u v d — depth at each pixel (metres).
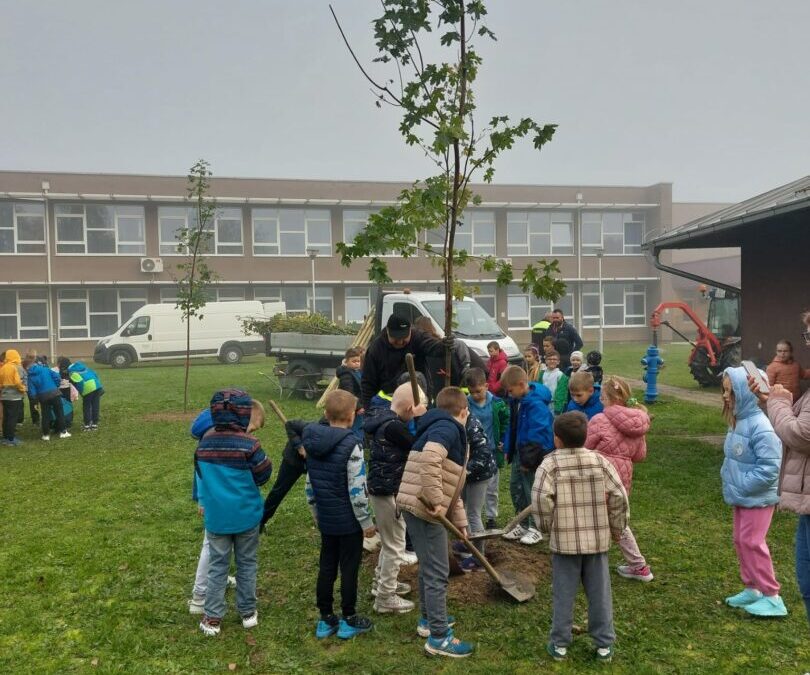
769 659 4.20
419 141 5.30
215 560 4.70
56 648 4.57
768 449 4.66
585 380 6.09
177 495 8.48
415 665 4.21
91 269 34.50
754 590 4.90
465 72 5.21
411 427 5.07
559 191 40.12
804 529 3.96
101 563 6.11
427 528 4.35
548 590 5.27
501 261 5.45
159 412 15.84
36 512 7.89
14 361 13.72
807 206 8.20
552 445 6.05
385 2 5.17
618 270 40.97
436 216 5.28
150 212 35.28
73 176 34.16
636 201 41.03
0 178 33.28
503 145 5.22
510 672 4.10
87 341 34.72
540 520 4.13
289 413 14.71
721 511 7.20
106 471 9.99
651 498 7.69
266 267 36.72
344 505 4.52
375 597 5.23
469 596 5.14
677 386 18.80
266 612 5.04
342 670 4.21
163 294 35.62
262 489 8.56
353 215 37.97
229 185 36.03
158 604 5.22
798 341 10.45
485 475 5.65
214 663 4.31
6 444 12.31
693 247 12.21
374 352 5.89
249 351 30.72
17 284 33.59
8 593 5.51
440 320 13.84
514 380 6.05
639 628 4.64
